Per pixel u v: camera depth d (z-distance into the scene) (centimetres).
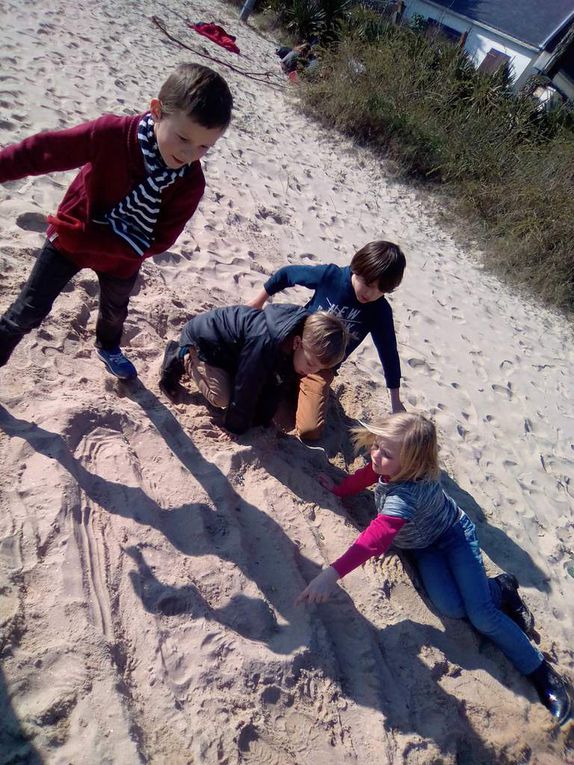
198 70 195
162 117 199
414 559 289
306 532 263
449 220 804
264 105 865
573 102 1166
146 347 321
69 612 188
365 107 885
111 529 218
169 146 201
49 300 231
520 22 2356
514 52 2330
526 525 366
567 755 246
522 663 264
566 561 353
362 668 229
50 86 529
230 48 1014
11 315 231
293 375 287
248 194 576
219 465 268
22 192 382
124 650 192
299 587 240
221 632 208
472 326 576
